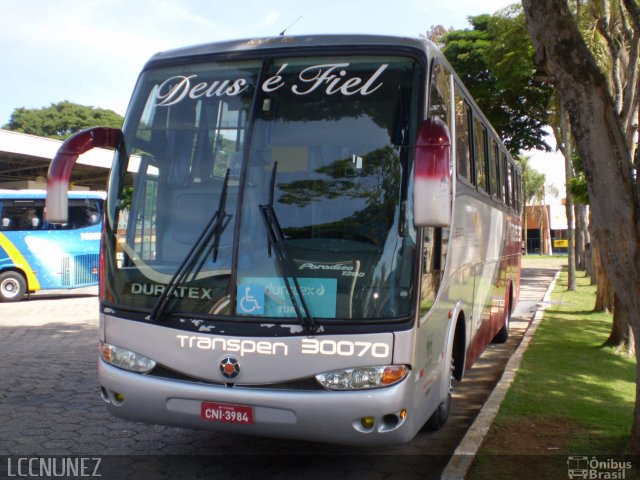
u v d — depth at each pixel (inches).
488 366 370.6
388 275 167.6
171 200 186.9
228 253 175.2
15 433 232.5
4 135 834.8
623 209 178.9
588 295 780.0
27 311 597.3
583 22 512.7
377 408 161.5
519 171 532.1
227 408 169.3
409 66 182.5
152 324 178.9
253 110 184.9
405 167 173.5
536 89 925.8
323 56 187.6
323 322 165.5
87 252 722.2
